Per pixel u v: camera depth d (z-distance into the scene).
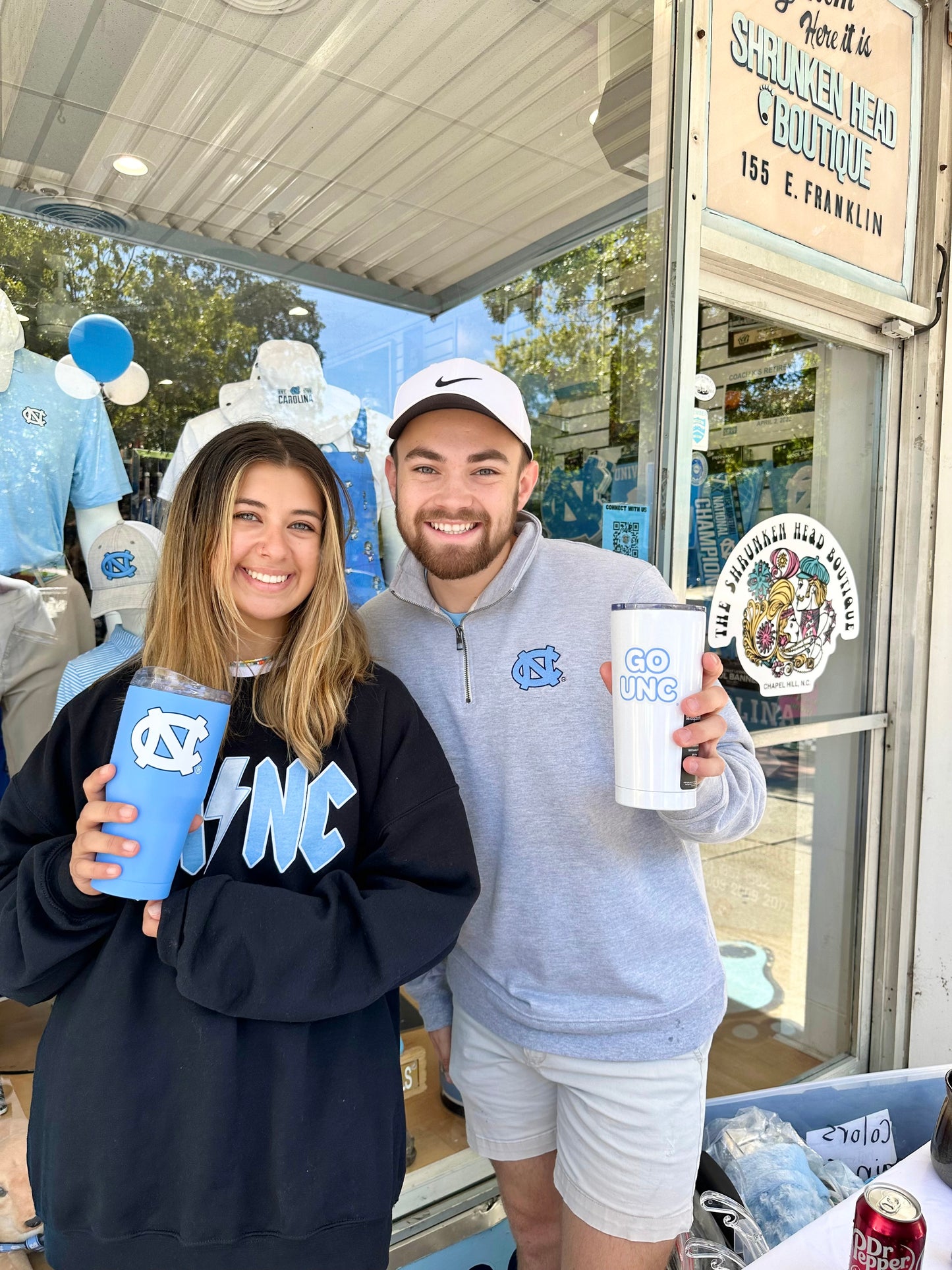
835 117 1.94
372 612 1.31
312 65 1.75
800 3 1.84
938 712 2.16
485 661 1.15
